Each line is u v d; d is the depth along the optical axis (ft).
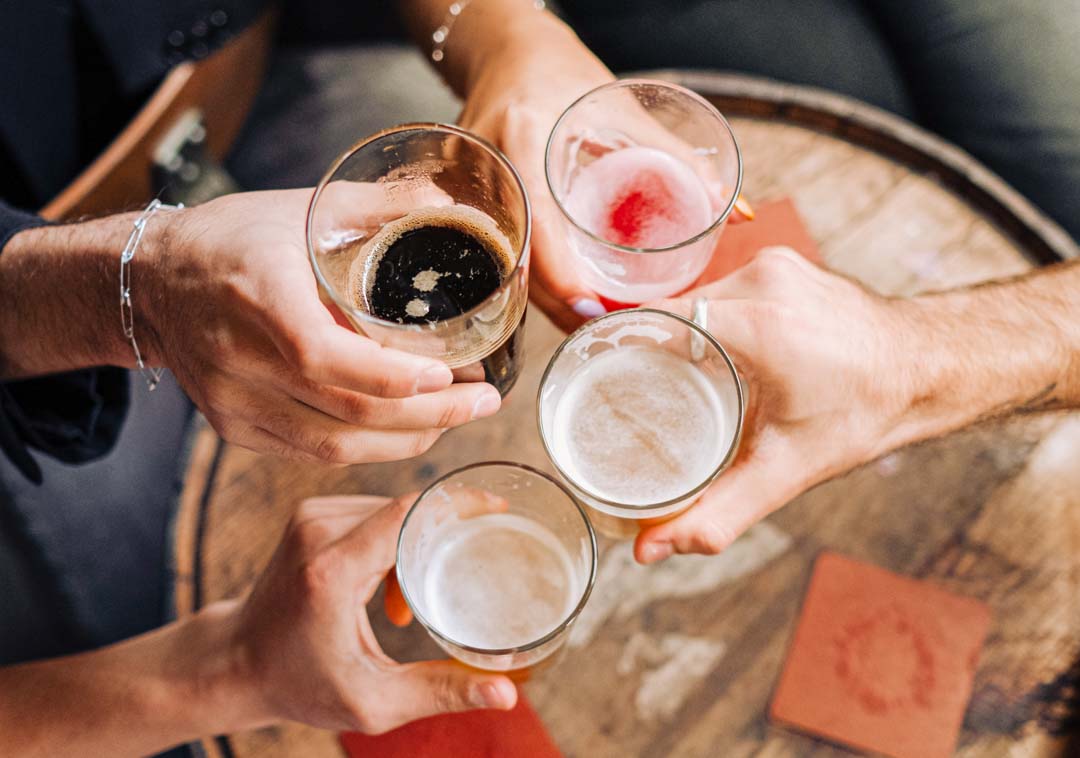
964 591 2.30
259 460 2.47
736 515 2.05
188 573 2.39
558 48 2.46
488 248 1.89
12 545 3.21
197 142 3.10
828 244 2.61
